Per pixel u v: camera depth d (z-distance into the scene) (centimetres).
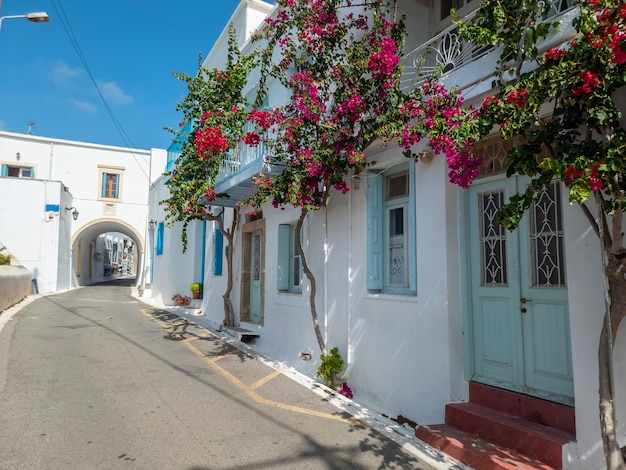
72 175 2703
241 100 959
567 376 423
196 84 966
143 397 573
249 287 1104
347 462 410
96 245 3903
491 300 502
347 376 679
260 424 498
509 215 336
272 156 702
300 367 789
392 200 663
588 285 383
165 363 760
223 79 944
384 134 533
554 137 346
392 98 558
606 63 310
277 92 1027
